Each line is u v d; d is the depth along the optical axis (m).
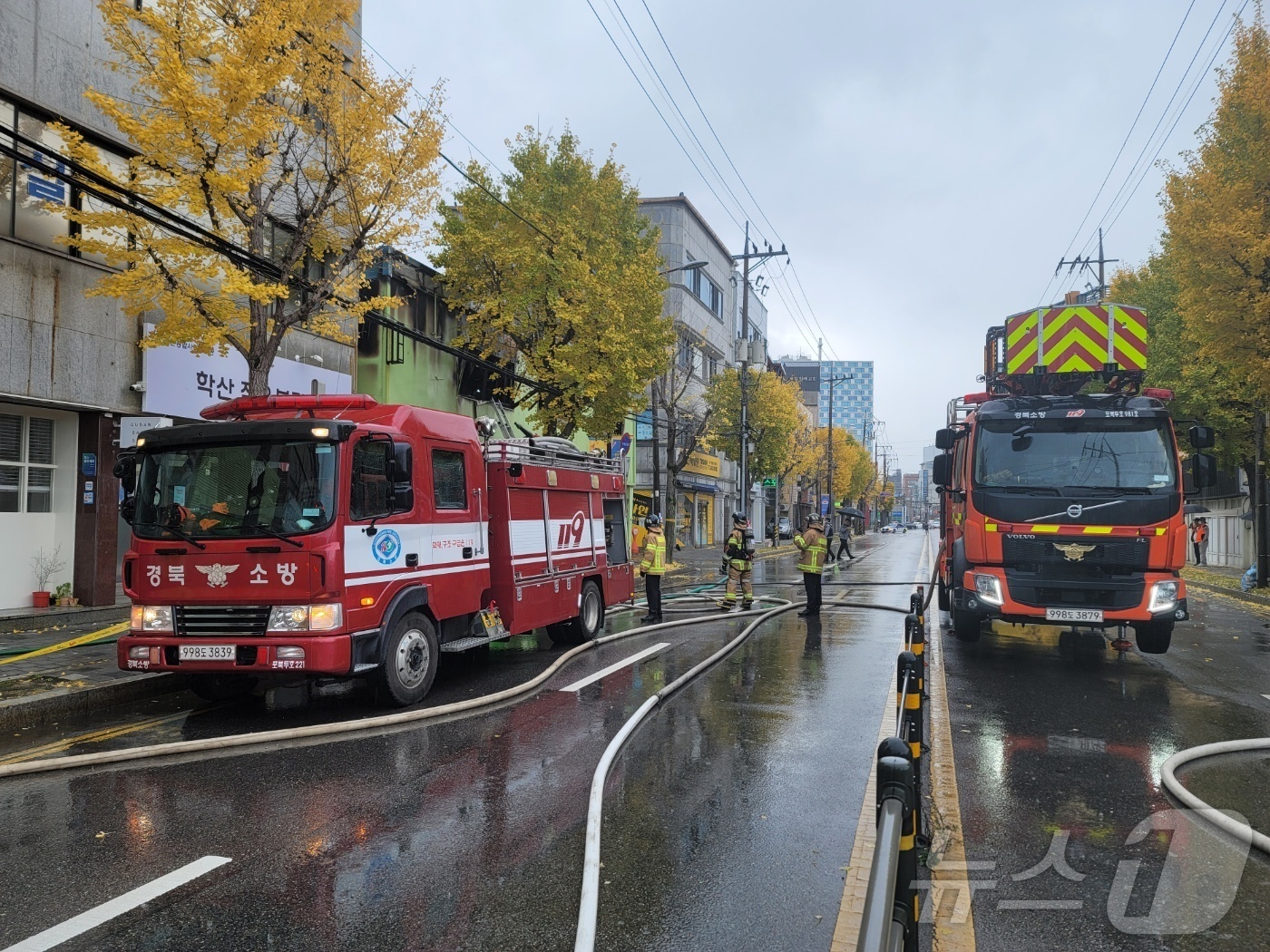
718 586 21.62
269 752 6.16
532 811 4.93
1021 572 9.49
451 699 7.93
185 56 9.02
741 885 3.95
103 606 12.03
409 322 19.23
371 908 3.70
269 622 6.74
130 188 9.42
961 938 3.47
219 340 9.80
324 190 10.59
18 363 10.66
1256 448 20.77
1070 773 5.67
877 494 113.25
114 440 12.18
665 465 40.31
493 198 16.39
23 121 10.79
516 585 9.44
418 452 7.96
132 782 5.46
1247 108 16.19
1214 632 13.22
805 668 9.65
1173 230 17.39
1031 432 9.69
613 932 3.50
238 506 6.94
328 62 10.15
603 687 8.50
